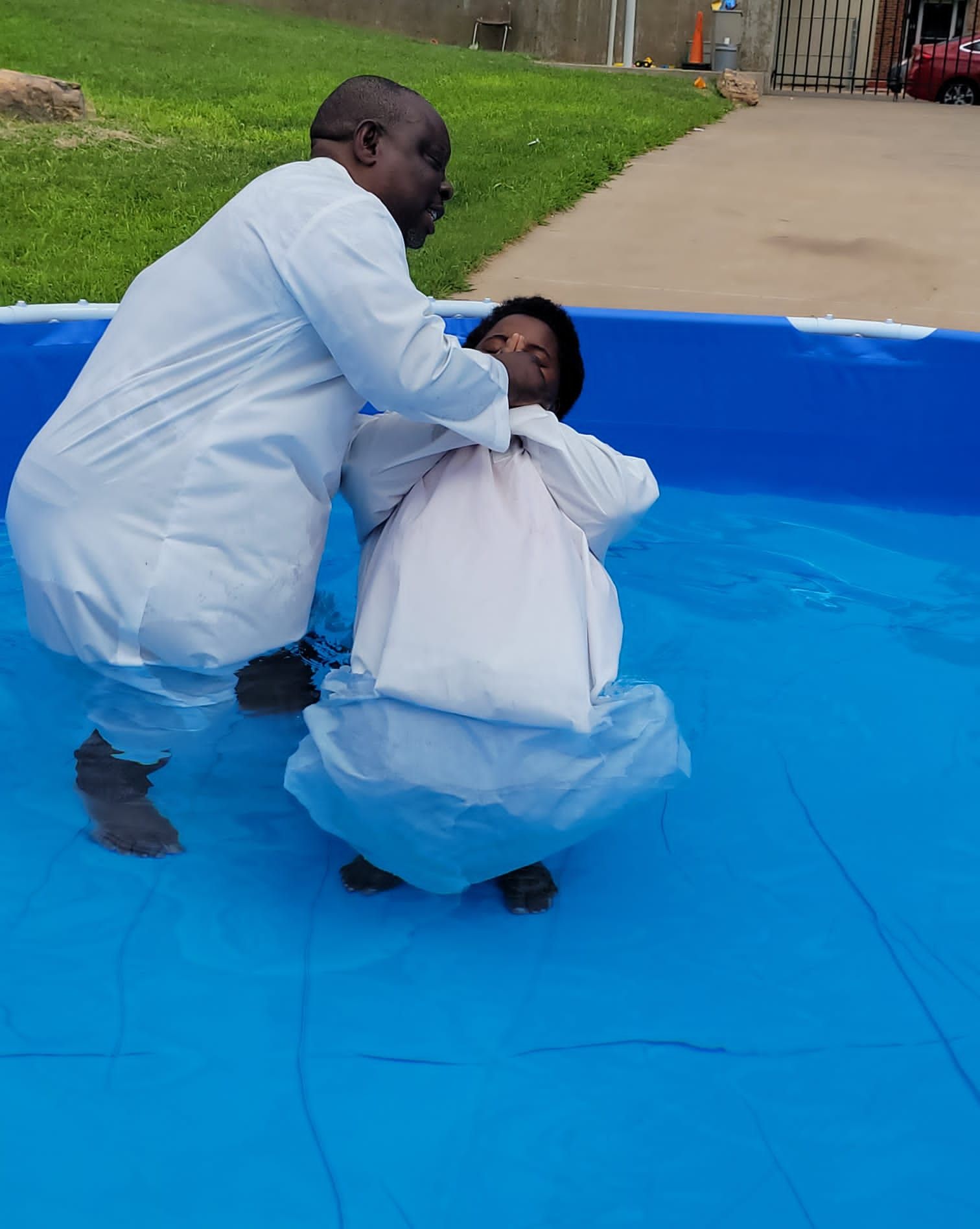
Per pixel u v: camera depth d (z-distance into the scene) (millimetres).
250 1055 1725
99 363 2264
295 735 2348
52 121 9039
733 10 16188
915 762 2547
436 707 2006
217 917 1982
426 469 2381
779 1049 1774
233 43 14242
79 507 2217
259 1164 1556
